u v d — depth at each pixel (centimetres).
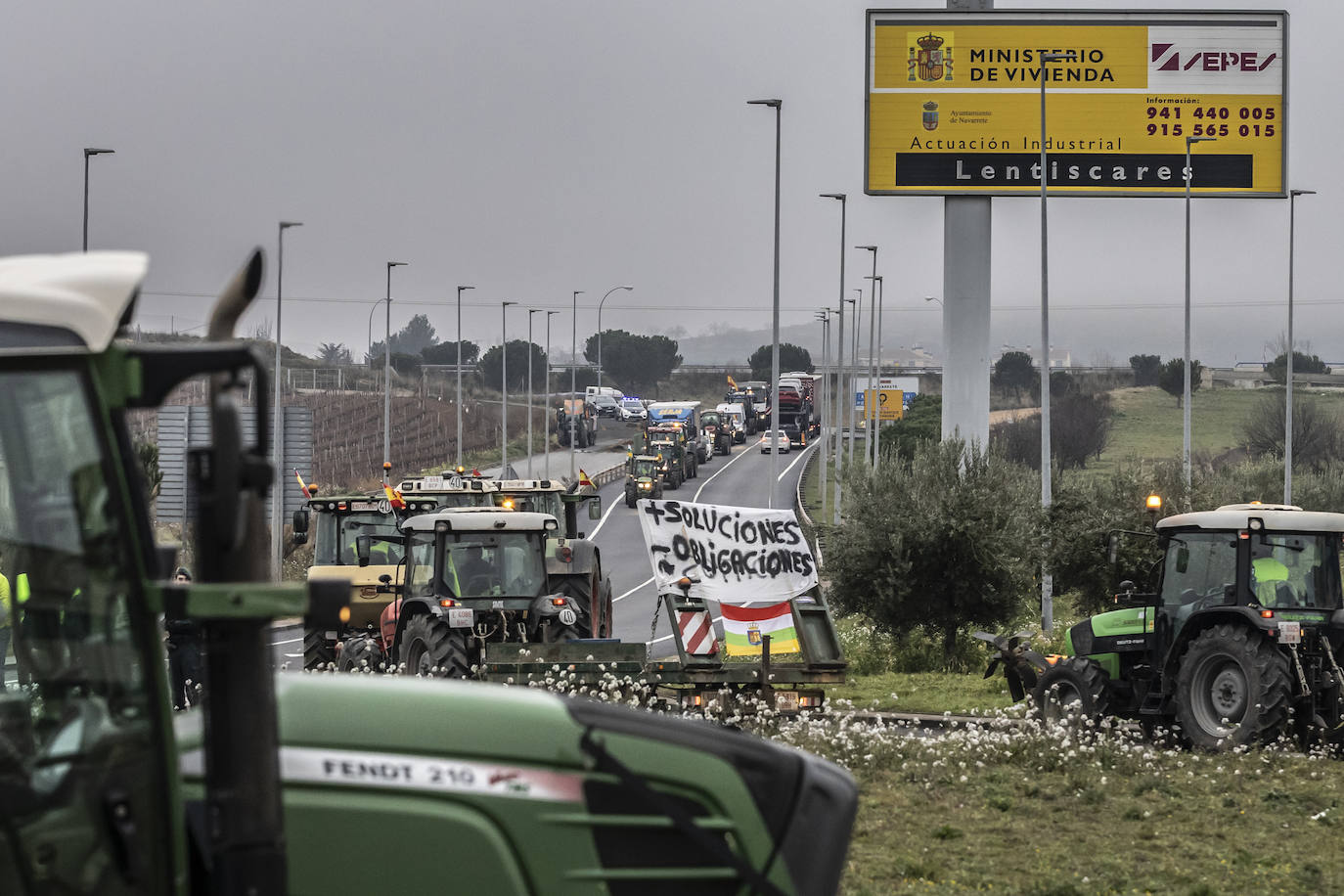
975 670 9469
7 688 1953
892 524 9638
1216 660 5547
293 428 13250
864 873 3547
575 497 9469
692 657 6062
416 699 1705
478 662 6656
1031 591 10506
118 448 1462
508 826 1673
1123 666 6238
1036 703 6322
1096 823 4191
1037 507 11100
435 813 1655
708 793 1769
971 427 14388
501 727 1705
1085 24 14650
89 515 1474
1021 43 14638
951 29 14612
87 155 12775
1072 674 6122
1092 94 14688
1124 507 11381
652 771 1752
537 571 6881
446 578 6769
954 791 4628
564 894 1686
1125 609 6306
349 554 8650
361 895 1631
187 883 1479
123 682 1482
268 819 1434
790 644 6119
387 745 1666
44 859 1487
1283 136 14750
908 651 9844
